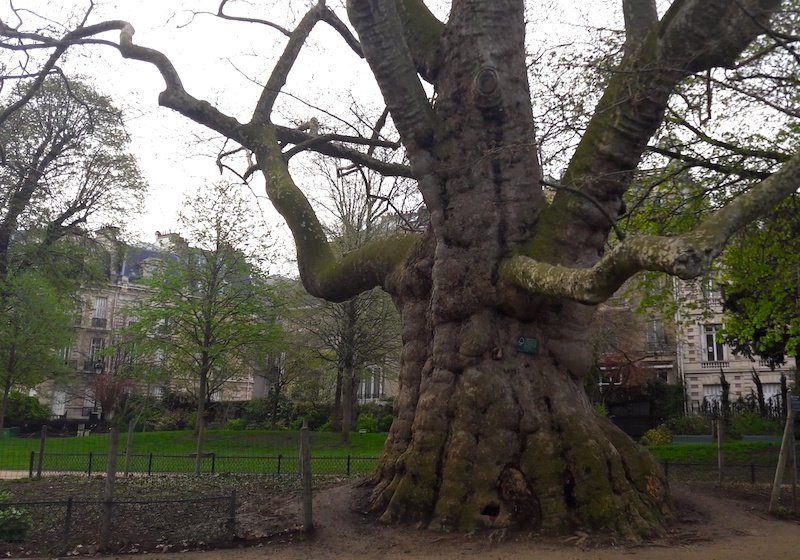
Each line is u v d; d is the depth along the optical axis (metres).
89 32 12.65
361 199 27.81
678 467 16.12
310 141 11.59
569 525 7.66
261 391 49.03
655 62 7.98
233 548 7.73
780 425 25.14
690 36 7.95
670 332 38.56
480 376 8.50
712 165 12.59
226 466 17.12
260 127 11.62
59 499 10.48
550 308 8.79
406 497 8.27
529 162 9.17
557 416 8.39
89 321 46.28
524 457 8.13
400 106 9.05
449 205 9.08
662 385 32.62
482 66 9.09
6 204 19.78
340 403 33.44
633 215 14.22
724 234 5.58
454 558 6.84
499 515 7.79
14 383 30.64
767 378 37.25
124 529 8.46
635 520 7.68
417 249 9.72
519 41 9.43
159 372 26.17
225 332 24.47
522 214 8.98
